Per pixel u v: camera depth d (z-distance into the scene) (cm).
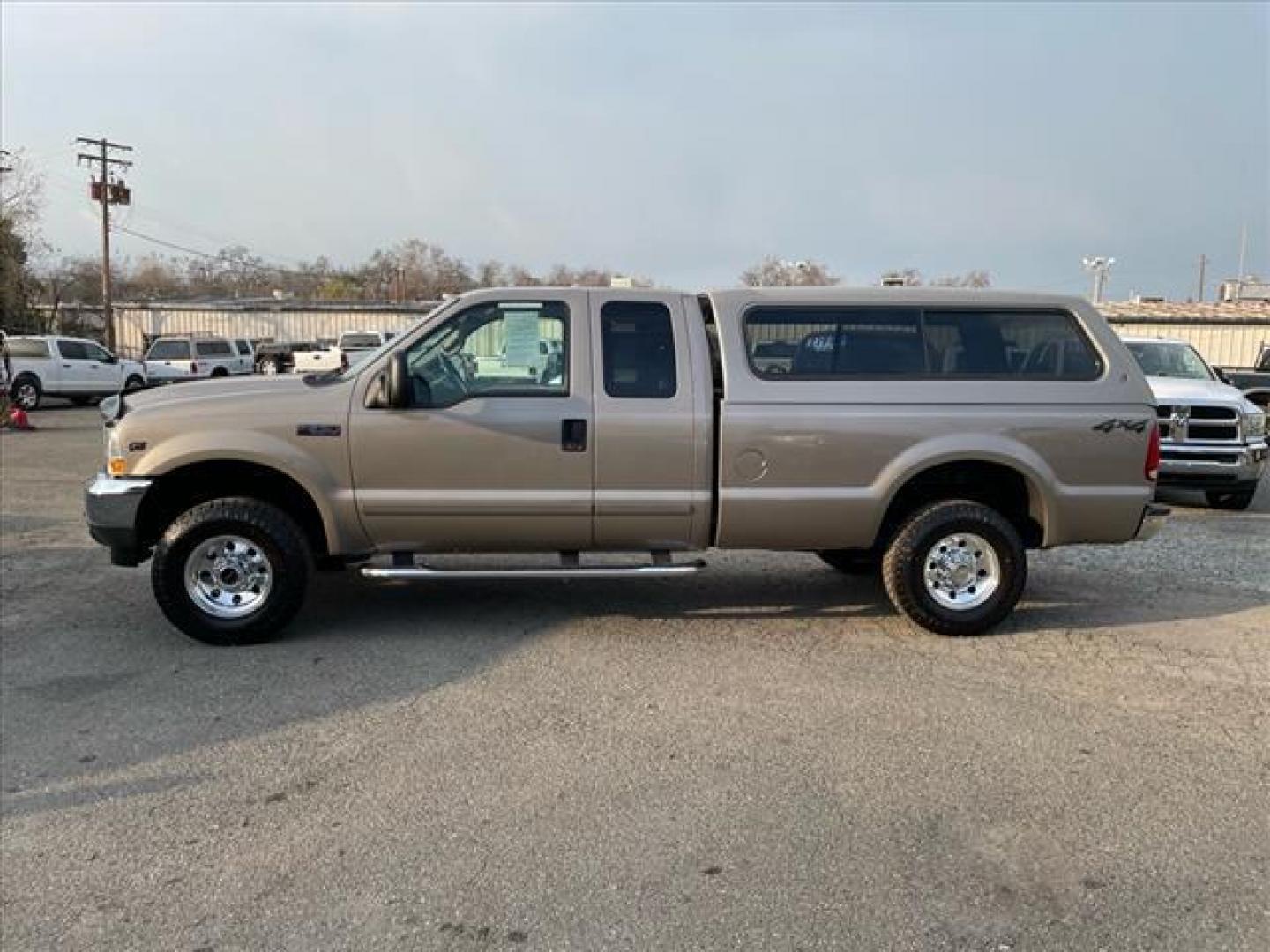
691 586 714
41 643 577
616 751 424
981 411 579
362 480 562
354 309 5294
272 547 562
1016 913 306
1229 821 366
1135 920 303
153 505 581
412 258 8994
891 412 574
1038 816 368
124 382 2798
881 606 664
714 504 578
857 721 460
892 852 341
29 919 305
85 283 7200
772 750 425
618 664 540
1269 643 590
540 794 384
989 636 600
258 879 326
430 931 297
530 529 575
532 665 538
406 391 546
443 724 455
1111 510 592
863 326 587
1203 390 1098
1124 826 362
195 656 552
